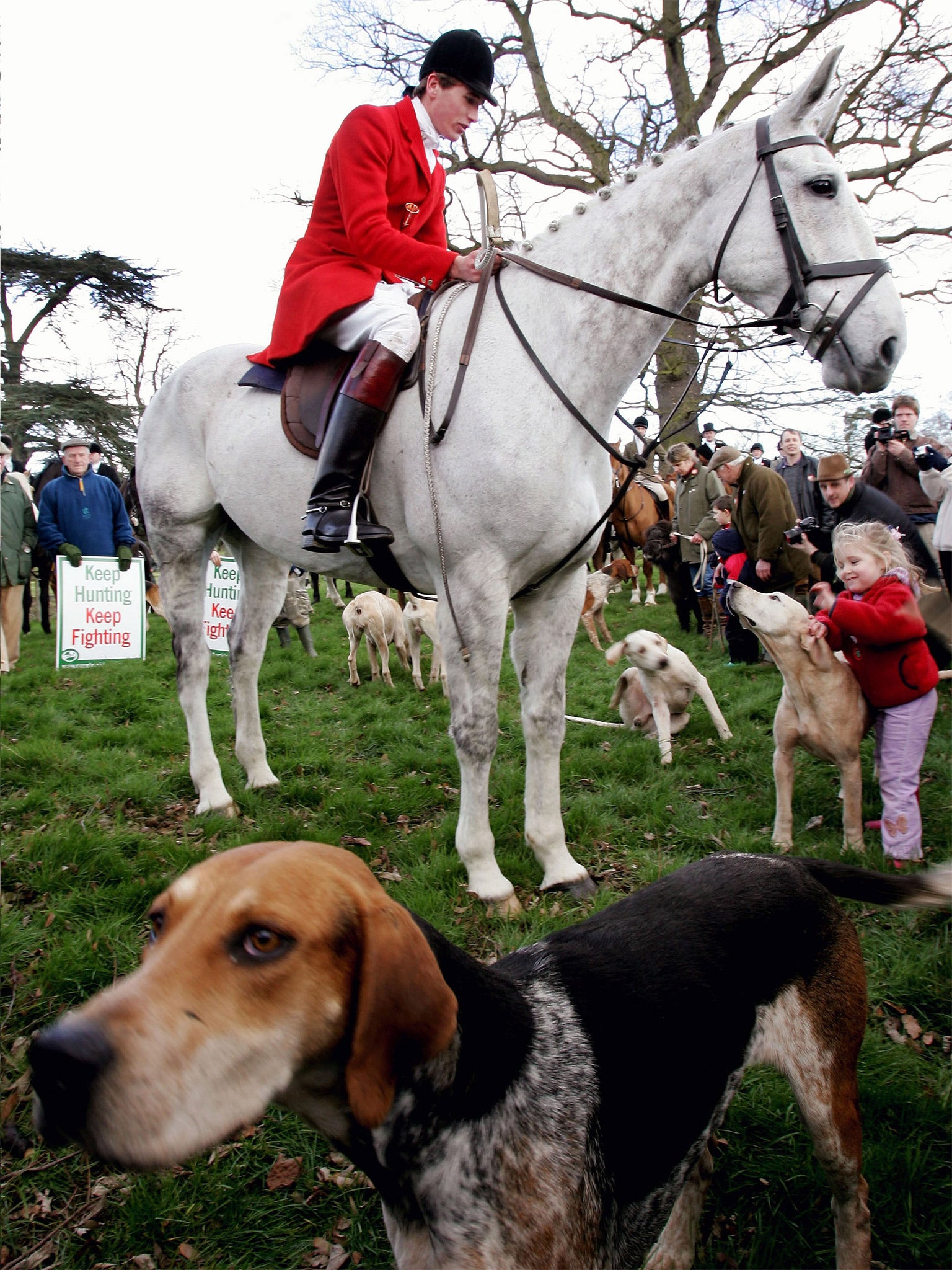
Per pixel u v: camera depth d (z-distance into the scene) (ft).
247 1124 3.69
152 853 12.37
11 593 28.35
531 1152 4.39
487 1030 4.50
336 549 11.06
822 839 13.51
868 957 10.04
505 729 20.16
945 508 17.44
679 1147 5.04
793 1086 5.85
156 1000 3.60
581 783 16.42
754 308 11.17
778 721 13.07
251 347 14.46
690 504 32.22
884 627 11.68
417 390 11.22
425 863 12.47
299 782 15.64
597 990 5.11
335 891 4.02
